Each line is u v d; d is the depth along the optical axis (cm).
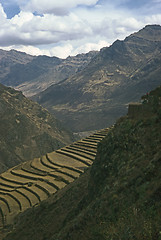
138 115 3766
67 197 5256
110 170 3388
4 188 9925
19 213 7281
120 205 2177
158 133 2836
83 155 11012
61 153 12569
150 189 2000
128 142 3341
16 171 11888
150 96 3691
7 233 5738
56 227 4128
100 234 2000
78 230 2466
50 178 9619
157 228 1555
